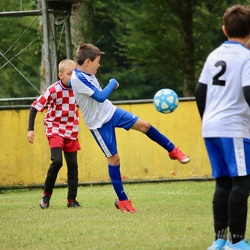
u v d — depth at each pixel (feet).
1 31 228.63
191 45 218.79
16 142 121.49
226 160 53.52
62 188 120.16
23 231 67.51
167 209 81.10
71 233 65.10
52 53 147.33
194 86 218.38
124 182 120.37
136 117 77.61
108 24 293.23
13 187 121.49
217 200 54.85
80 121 120.37
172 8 219.00
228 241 54.29
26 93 293.64
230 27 54.19
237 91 53.26
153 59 223.51
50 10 144.77
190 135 119.55
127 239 60.95
